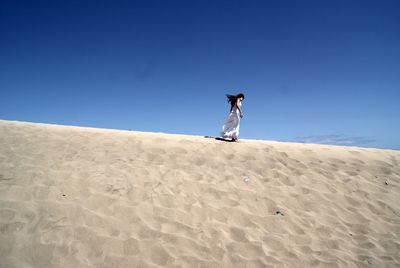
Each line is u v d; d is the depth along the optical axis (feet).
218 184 19.15
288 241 14.85
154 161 21.48
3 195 15.02
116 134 27.55
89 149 22.70
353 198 19.57
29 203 14.69
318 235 15.69
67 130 27.71
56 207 14.64
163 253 12.76
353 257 14.25
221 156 23.48
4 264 11.03
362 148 29.71
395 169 24.35
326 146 29.60
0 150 20.83
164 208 15.93
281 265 13.02
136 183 17.98
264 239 14.74
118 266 11.80
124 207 15.47
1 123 28.25
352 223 17.20
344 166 24.04
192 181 19.11
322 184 20.75
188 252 13.06
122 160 21.12
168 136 28.48
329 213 17.76
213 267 12.42
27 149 21.54
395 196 20.40
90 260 11.87
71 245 12.43
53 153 21.26
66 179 17.44
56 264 11.39
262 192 18.90
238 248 13.76
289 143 30.19
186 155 23.04
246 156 23.95
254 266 12.79
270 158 23.95
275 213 17.01
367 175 22.89
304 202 18.47
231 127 27.96
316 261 13.62
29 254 11.68
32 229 13.00
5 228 12.81
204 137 29.50
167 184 18.34
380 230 16.81
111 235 13.38
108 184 17.43
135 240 13.26
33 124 29.48
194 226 14.92
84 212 14.57
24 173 17.57
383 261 14.16
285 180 20.72
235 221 15.83
